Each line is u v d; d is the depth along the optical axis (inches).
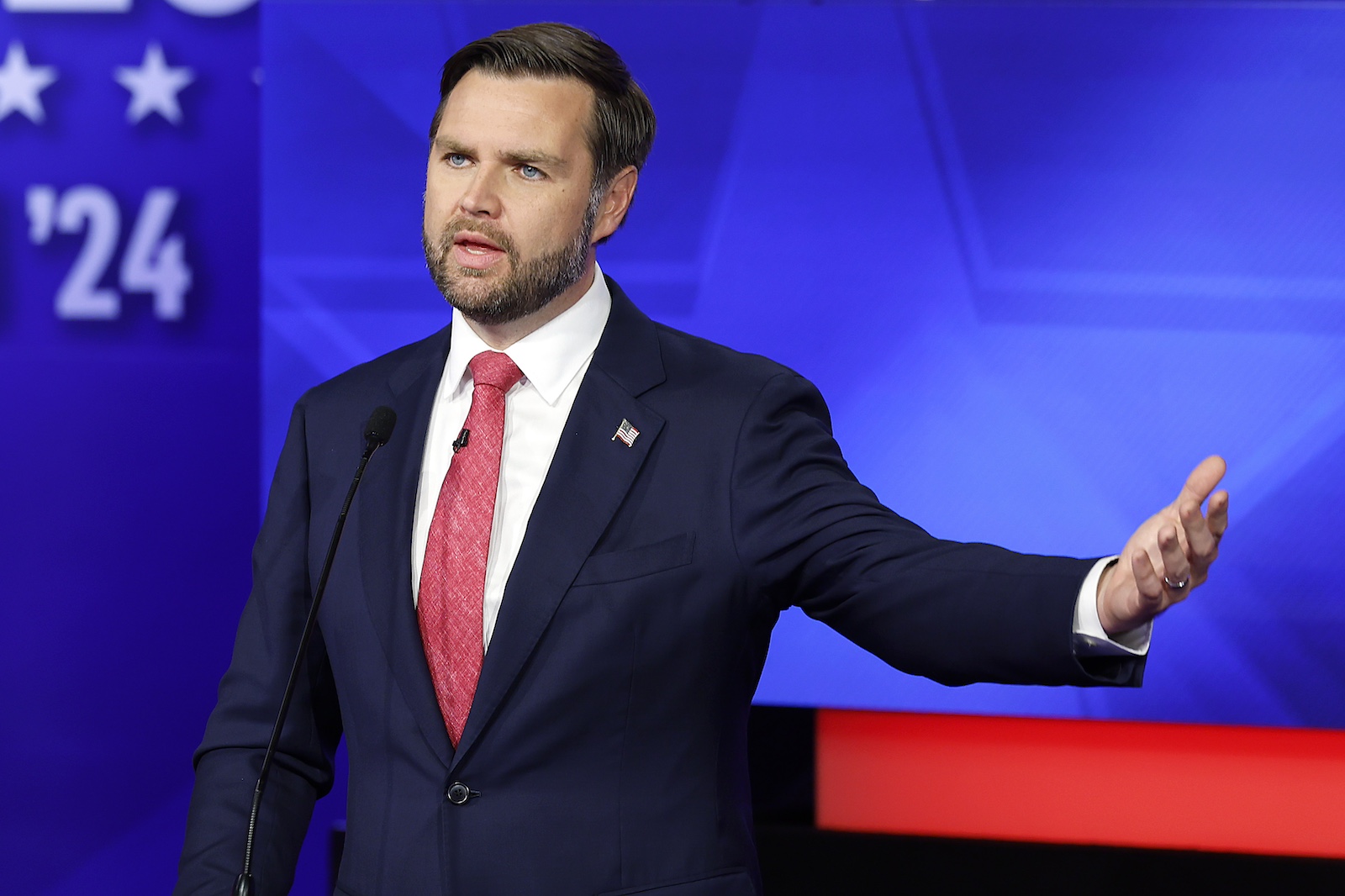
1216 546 140.4
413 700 183.6
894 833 375.9
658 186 390.0
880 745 382.0
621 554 186.1
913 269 381.7
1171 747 374.0
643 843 179.5
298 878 392.8
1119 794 374.9
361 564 194.5
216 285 412.8
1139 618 149.6
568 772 180.4
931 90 381.1
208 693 411.8
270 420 403.9
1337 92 364.8
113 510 414.0
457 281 191.3
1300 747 368.2
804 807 382.3
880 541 180.4
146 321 414.0
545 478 192.7
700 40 389.1
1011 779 378.0
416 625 187.2
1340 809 365.7
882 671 380.5
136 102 412.8
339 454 209.3
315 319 403.2
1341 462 363.3
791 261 386.3
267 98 406.3
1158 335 371.6
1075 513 374.0
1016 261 377.4
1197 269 370.0
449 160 195.6
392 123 403.2
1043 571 163.9
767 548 186.5
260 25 407.8
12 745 413.1
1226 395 368.5
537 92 192.9
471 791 178.7
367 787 188.1
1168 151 371.9
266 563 207.8
